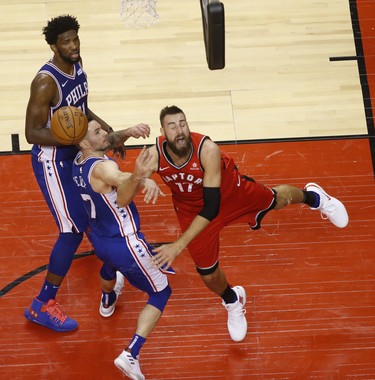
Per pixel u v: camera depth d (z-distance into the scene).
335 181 13.20
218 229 10.63
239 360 11.01
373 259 12.13
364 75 14.75
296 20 15.70
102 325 11.52
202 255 10.56
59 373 10.94
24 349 11.23
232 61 15.02
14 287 12.01
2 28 15.61
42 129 10.60
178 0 16.09
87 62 15.06
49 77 10.45
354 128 13.98
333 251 12.28
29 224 12.81
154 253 10.38
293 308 11.59
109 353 11.16
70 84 10.73
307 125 14.04
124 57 15.16
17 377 10.88
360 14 15.78
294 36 15.42
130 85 14.70
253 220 11.33
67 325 11.41
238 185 10.73
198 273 11.77
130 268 10.23
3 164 13.66
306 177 13.25
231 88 14.62
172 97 14.50
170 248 9.62
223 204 10.66
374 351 10.99
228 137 13.89
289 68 14.89
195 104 14.38
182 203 10.66
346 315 11.45
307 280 11.92
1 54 15.20
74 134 9.75
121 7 15.96
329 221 12.71
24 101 14.49
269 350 11.09
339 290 11.77
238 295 11.27
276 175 13.30
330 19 15.70
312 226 12.66
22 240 12.60
